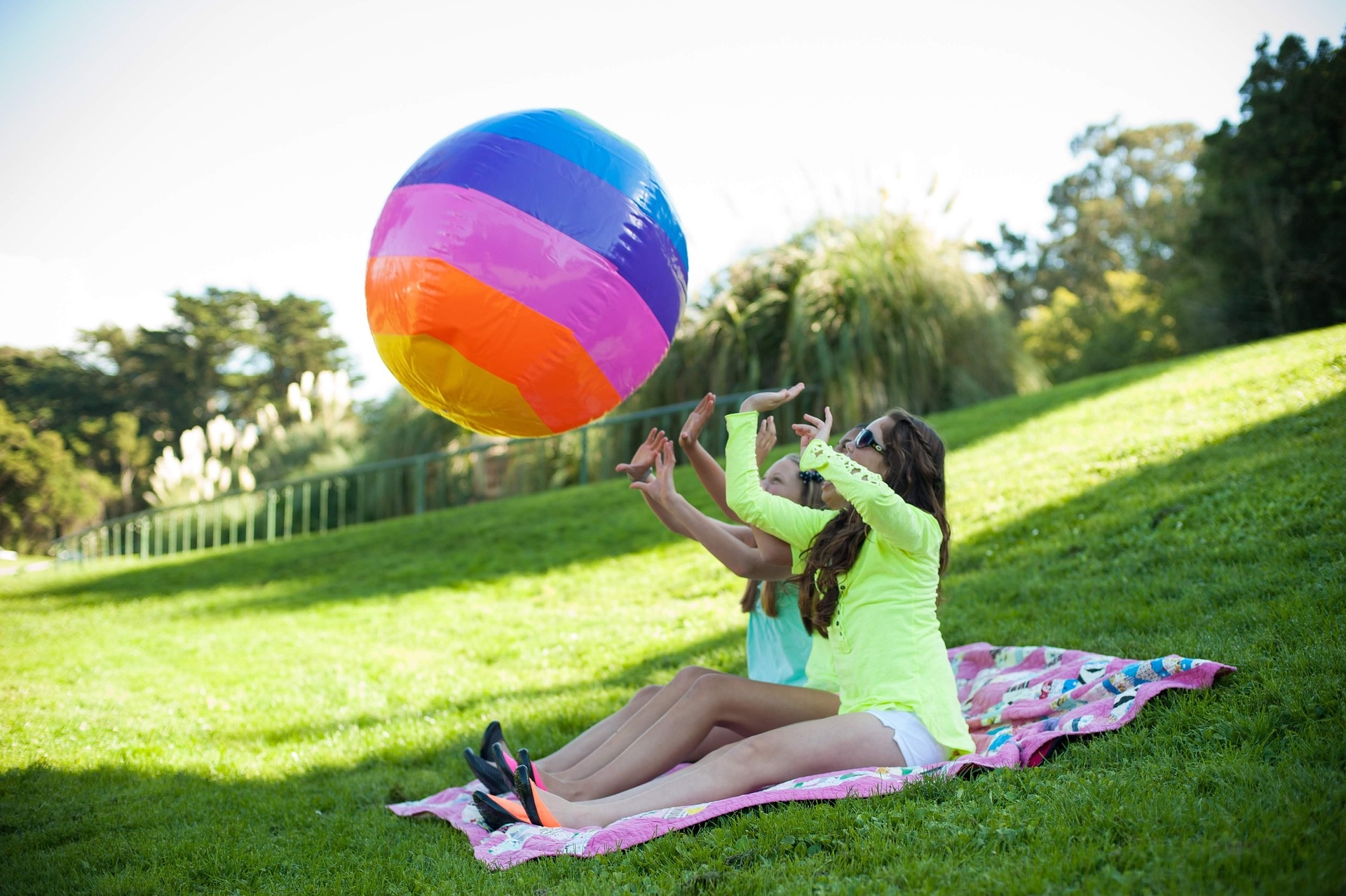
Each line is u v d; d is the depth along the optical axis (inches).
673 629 256.7
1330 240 810.2
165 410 2069.4
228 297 2182.6
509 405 115.2
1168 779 99.0
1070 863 84.1
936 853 91.3
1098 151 1863.9
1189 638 145.8
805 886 87.5
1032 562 227.9
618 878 96.3
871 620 117.8
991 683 142.6
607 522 431.8
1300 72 822.5
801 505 128.7
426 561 431.8
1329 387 299.7
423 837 126.2
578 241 110.2
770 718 124.3
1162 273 1296.8
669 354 585.3
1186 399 368.8
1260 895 74.0
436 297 108.7
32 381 2028.8
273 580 455.5
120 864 124.5
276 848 126.4
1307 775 92.2
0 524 1750.7
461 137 116.3
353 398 1002.7
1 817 147.3
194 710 225.5
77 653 313.3
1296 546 174.9
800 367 542.6
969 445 402.9
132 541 835.4
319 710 220.8
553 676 228.7
